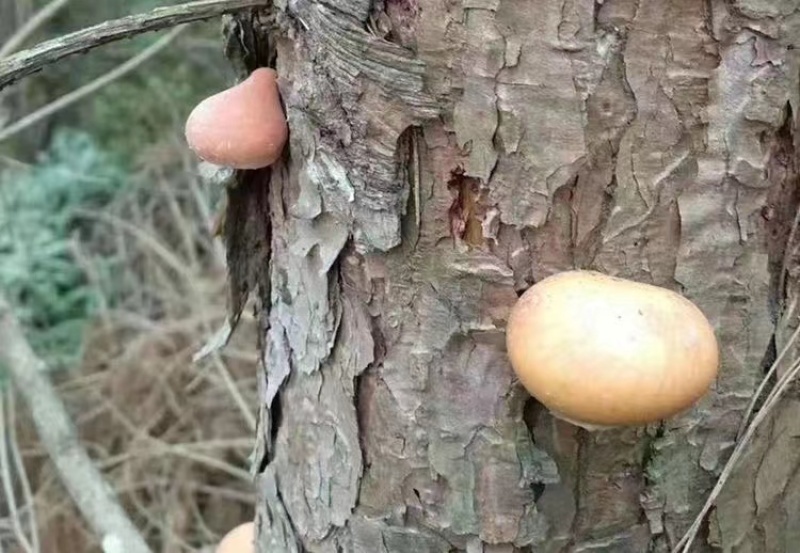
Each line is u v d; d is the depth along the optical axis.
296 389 0.33
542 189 0.29
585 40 0.28
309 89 0.29
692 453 0.31
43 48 0.29
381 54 0.28
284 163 0.31
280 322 0.33
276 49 0.31
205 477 0.64
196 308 0.71
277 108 0.31
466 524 0.31
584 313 0.28
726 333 0.30
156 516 0.61
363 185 0.29
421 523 0.32
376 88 0.28
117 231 0.77
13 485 0.63
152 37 0.73
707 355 0.28
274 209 0.32
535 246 0.29
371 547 0.32
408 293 0.30
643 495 0.31
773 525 0.32
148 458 0.63
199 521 0.59
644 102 0.28
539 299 0.28
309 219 0.31
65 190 0.78
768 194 0.29
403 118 0.28
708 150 0.29
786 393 0.31
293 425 0.34
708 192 0.29
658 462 0.31
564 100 0.28
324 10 0.28
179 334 0.70
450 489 0.31
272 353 0.34
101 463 0.61
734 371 0.30
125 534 0.44
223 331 0.36
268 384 0.34
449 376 0.30
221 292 0.73
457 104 0.28
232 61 0.33
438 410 0.30
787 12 0.28
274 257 0.33
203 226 0.78
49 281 0.73
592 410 0.27
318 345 0.32
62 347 0.72
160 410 0.65
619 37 0.28
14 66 0.28
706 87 0.28
